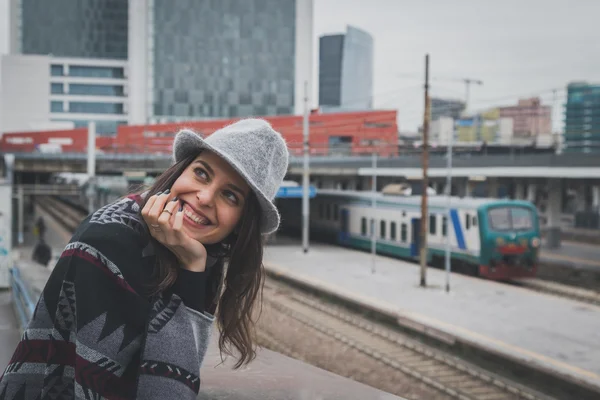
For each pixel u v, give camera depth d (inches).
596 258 1067.3
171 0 3358.8
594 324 574.2
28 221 2032.5
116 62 3486.7
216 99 3440.0
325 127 1644.9
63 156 1674.5
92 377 50.9
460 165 1207.6
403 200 1031.6
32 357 54.4
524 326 566.3
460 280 832.9
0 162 1777.8
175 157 63.1
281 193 1139.3
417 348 558.9
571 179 1350.9
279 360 94.9
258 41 3467.0
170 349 53.0
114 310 52.1
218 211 57.9
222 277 65.2
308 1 3511.3
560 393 431.2
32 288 278.5
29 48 3996.1
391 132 1635.1
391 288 768.9
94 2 4072.3
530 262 856.9
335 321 681.6
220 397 74.4
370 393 76.9
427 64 789.2
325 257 1083.3
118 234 53.8
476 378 480.7
